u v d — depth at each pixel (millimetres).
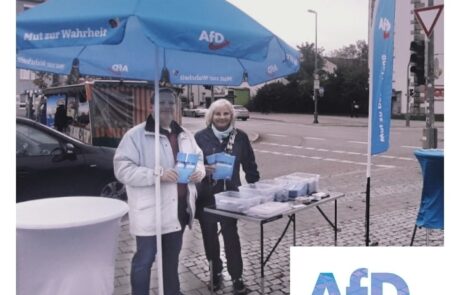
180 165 3119
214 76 4184
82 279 2801
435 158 4242
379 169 11539
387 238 5598
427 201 4406
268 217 3252
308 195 3988
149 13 2363
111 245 2975
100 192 6621
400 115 40344
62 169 6281
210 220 3879
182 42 2402
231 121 3971
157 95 3082
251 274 4434
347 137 21250
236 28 2646
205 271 4527
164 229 3203
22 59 3428
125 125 10695
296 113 51688
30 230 2660
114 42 2311
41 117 14891
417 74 11000
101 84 10438
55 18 2375
